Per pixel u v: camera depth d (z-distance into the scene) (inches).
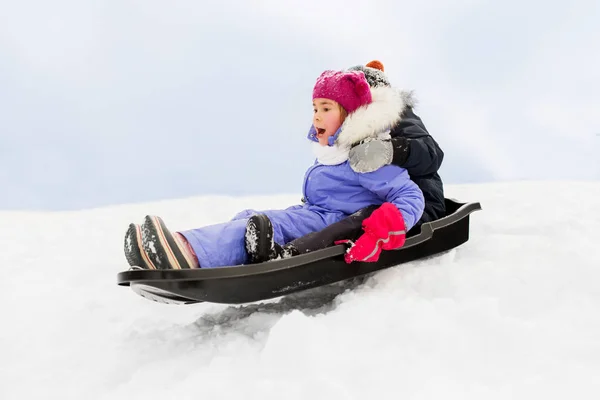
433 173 102.1
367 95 92.0
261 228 78.5
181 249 75.3
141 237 73.5
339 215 93.0
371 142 89.2
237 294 78.5
